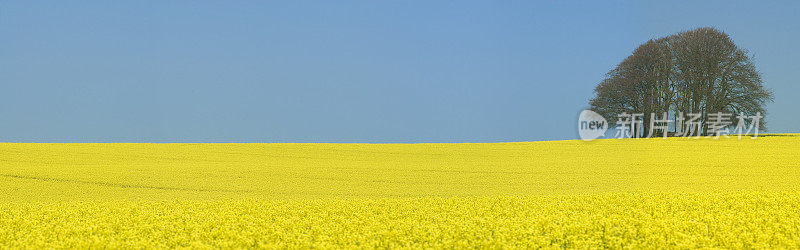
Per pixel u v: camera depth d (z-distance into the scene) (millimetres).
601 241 11258
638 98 54250
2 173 27781
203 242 11742
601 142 50250
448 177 28328
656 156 38562
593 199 18281
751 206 15883
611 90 54625
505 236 11633
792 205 16047
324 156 40969
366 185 25594
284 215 15758
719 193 19062
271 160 38125
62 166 31984
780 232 12195
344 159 39156
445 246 10852
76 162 34906
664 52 54938
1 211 16688
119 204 18406
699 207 15758
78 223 14102
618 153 41375
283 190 24078
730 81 52562
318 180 27141
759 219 13266
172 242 11797
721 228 12305
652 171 30281
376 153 43219
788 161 34031
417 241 11758
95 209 17047
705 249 10461
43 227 13562
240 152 42750
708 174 28703
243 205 17891
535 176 28578
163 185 25188
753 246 10781
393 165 33625
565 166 33000
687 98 54156
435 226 13047
